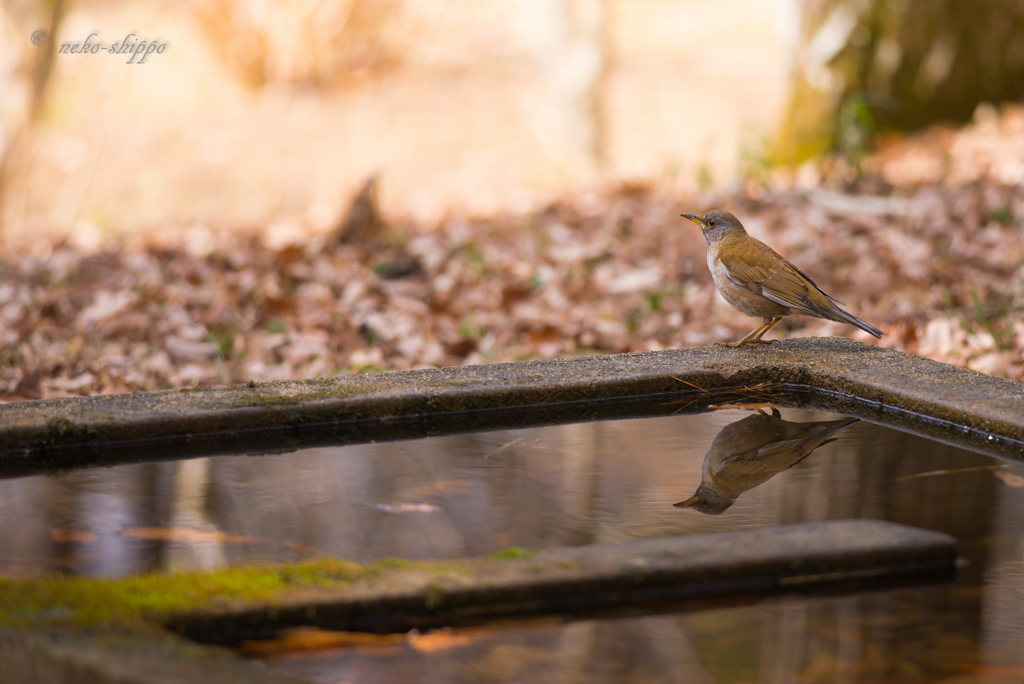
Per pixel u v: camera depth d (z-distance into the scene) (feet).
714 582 13.20
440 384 21.16
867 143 69.15
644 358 23.35
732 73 112.98
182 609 11.74
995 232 45.98
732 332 37.09
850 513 16.06
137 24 123.75
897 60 69.97
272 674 10.25
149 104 112.68
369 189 57.36
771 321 26.05
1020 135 65.62
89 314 42.11
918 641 12.45
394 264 49.19
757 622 12.73
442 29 125.49
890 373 21.89
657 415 21.81
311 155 101.81
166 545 14.87
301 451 19.47
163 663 10.40
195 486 17.49
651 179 76.18
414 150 101.30
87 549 14.70
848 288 41.65
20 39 71.82
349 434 20.31
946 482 17.28
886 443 19.47
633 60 119.65
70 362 36.04
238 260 53.01
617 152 98.22
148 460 18.78
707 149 91.91
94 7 126.62
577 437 20.33
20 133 74.08
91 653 10.59
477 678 11.57
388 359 36.01
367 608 12.23
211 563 14.21
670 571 13.05
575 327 38.09
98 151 92.79
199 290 46.91
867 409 21.54
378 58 116.78
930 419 20.31
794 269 25.35
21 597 11.88
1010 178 56.24
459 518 16.05
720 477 17.93
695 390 22.38
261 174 98.58
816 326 37.32
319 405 20.12
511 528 15.62
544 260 50.29
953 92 71.51
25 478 17.78
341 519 16.03
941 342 33.81
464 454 19.31
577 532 15.46
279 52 113.39
